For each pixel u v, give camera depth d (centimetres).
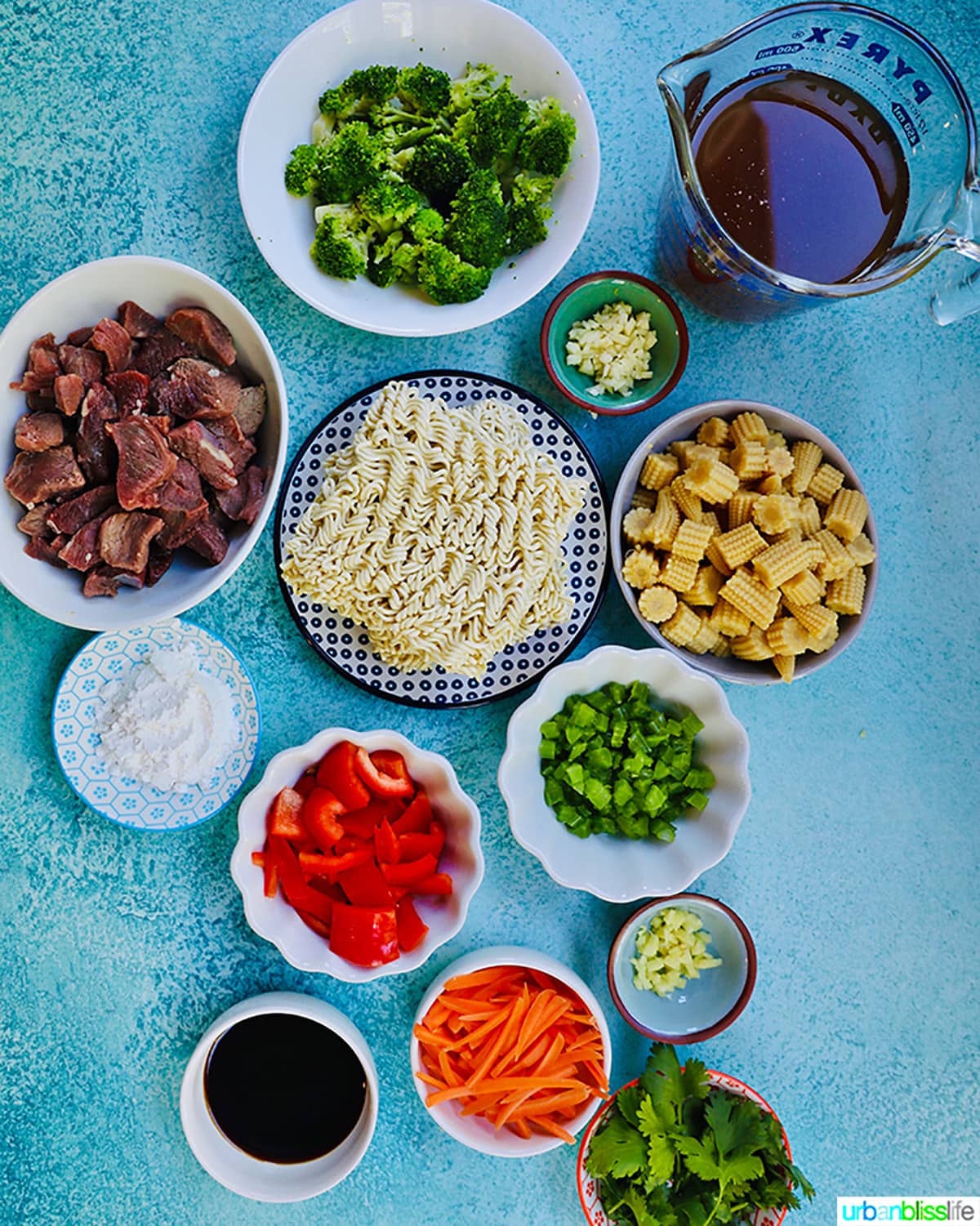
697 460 60
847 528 60
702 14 64
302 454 62
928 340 66
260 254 63
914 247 57
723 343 65
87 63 62
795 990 66
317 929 62
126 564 57
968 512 66
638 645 65
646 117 64
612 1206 62
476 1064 61
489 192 59
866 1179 66
